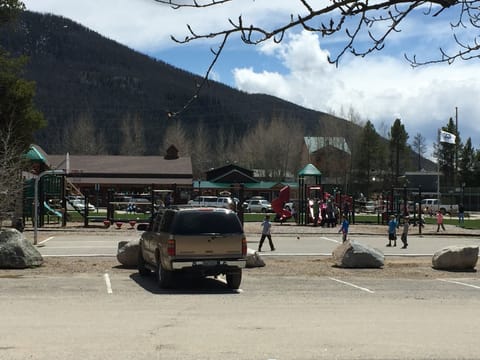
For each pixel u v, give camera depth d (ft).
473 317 37.50
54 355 26.09
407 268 71.87
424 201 280.10
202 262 50.80
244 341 29.30
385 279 61.82
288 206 209.77
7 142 126.41
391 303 44.52
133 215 185.78
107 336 30.42
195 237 50.83
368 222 171.73
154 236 55.21
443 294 50.39
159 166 297.53
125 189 284.20
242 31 15.17
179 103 654.94
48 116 587.68
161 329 32.50
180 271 50.96
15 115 153.28
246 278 61.26
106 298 45.96
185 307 41.50
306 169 176.35
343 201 174.40
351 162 352.69
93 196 281.13
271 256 84.28
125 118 489.67
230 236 51.44
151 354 26.40
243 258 51.67
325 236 122.11
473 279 62.64
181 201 185.88
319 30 15.08
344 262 70.95
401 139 421.18
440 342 29.25
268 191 325.01
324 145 360.28
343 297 47.93
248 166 410.93
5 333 31.12
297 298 47.06
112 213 148.97
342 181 356.18
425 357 26.11
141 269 60.85
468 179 410.52
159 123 604.49
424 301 45.88
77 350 27.09
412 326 33.86
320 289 53.16
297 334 31.19
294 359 25.63
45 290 50.14
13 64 159.94
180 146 411.54
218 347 27.91
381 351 27.17
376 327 33.45
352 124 360.89
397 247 102.01
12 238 66.90
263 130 415.44
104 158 301.63
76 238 109.81
